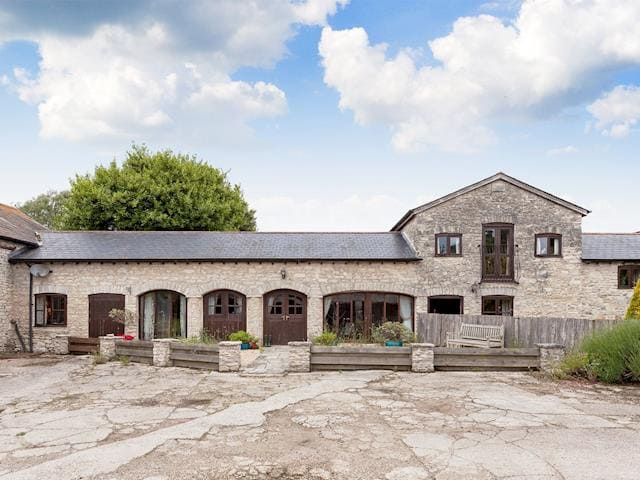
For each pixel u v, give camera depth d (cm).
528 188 1916
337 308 1903
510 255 1916
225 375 1213
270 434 732
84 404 942
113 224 2842
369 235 2108
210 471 596
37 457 652
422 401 926
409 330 1736
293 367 1247
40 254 1847
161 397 987
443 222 1909
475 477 571
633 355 1060
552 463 611
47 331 1819
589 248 1975
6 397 1022
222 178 3241
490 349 1241
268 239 2041
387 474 582
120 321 1827
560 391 1007
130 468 606
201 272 1878
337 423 784
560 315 1894
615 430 743
